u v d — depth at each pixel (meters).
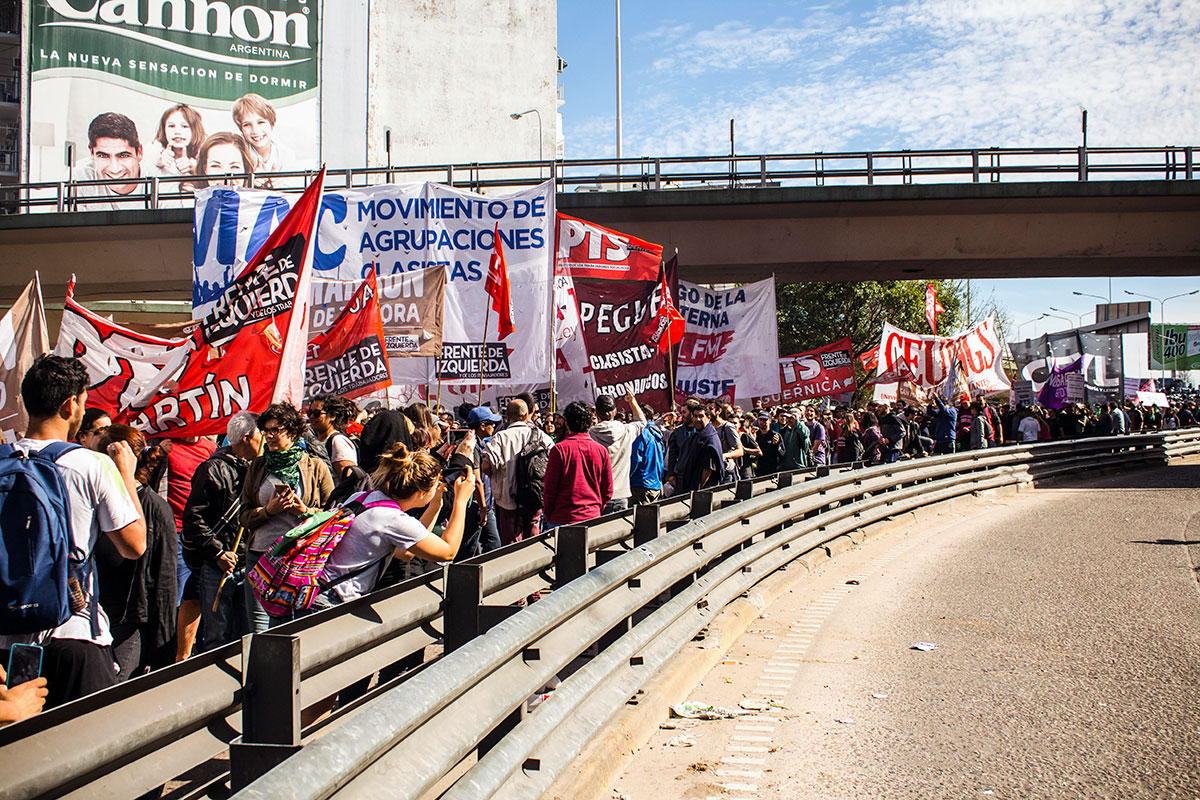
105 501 3.79
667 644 6.37
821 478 11.48
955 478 17.94
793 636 7.79
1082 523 14.55
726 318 15.89
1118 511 16.06
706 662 6.69
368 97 47.94
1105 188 24.33
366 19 47.84
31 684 3.19
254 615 5.86
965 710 5.76
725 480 13.39
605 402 10.30
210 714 3.06
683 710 5.81
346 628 3.75
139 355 8.70
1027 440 24.73
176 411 8.40
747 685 6.42
